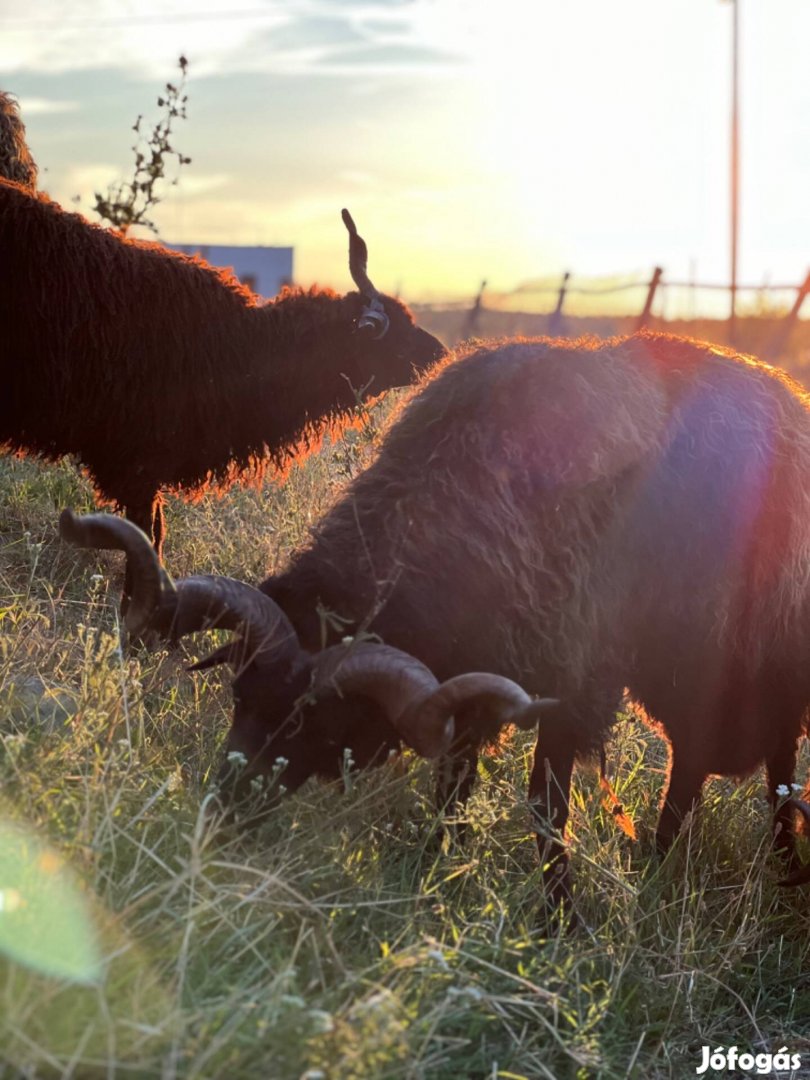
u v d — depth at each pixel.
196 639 2.33
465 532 1.62
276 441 2.78
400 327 2.79
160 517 2.74
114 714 1.60
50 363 2.49
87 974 1.14
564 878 1.73
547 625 1.68
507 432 1.68
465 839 1.79
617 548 1.75
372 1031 1.14
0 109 3.11
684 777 1.99
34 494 3.13
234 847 1.47
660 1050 1.53
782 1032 1.66
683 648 1.89
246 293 2.75
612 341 1.94
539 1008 1.39
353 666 1.45
